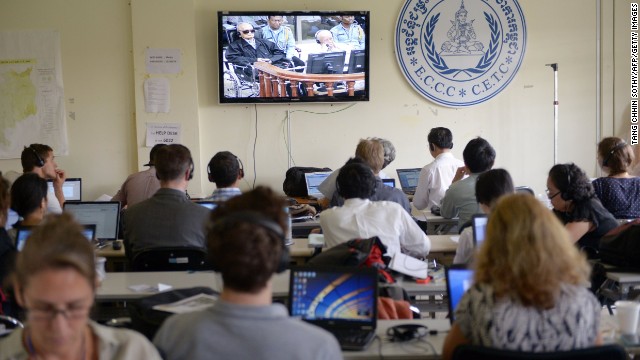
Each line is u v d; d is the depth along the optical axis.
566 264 1.89
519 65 7.38
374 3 7.19
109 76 7.03
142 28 6.88
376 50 7.25
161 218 3.59
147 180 5.49
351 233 3.56
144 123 6.95
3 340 1.51
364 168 3.69
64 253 1.35
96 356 1.49
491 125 7.41
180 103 6.95
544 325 1.89
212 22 7.05
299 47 7.04
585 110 7.46
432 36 7.27
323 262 3.06
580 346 1.91
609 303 3.71
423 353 2.29
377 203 3.66
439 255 4.16
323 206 5.62
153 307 2.39
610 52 7.41
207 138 7.14
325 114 7.25
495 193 3.37
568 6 7.36
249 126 7.18
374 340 2.42
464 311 2.01
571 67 7.43
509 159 7.45
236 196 1.71
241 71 7.01
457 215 4.62
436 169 5.64
